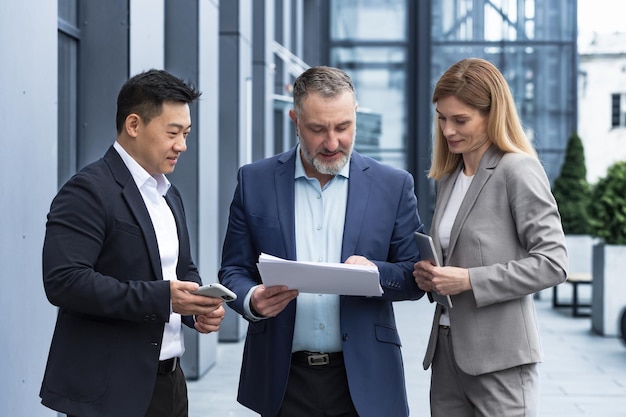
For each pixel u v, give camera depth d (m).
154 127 3.09
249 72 11.02
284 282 3.16
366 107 22.75
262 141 11.98
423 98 22.44
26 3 4.43
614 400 7.54
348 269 3.04
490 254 3.35
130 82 3.11
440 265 3.52
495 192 3.39
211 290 2.90
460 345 3.41
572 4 22.72
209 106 8.73
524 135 3.46
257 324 3.58
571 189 17.42
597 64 28.66
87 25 6.41
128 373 3.03
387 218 3.52
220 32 10.26
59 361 3.02
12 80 4.25
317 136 3.30
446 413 3.55
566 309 14.24
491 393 3.40
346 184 3.55
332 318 3.48
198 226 8.25
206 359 8.60
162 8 7.38
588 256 16.81
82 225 2.97
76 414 2.97
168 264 3.25
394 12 22.67
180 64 8.22
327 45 22.77
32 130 4.52
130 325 3.06
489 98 3.39
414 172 22.55
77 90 6.38
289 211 3.52
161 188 3.29
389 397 3.48
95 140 6.43
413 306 14.72
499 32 22.81
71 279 2.89
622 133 28.47
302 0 19.58
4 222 4.16
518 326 3.38
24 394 4.44
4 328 4.16
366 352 3.45
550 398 7.62
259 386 3.56
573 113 22.81
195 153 8.23
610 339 11.04
